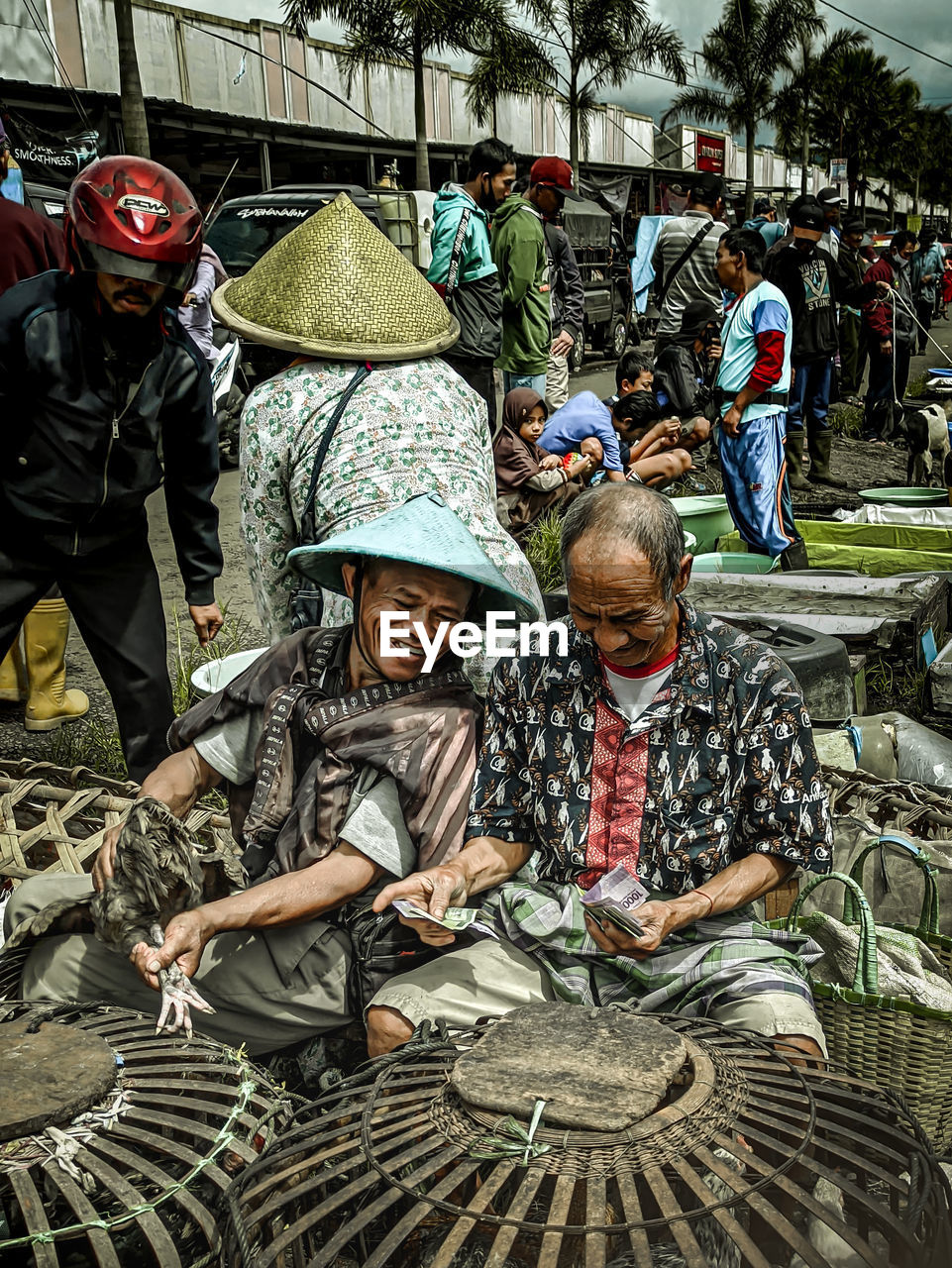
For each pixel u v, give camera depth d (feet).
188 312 23.90
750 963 6.07
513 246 19.97
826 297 24.94
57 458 8.86
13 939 6.38
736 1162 5.00
